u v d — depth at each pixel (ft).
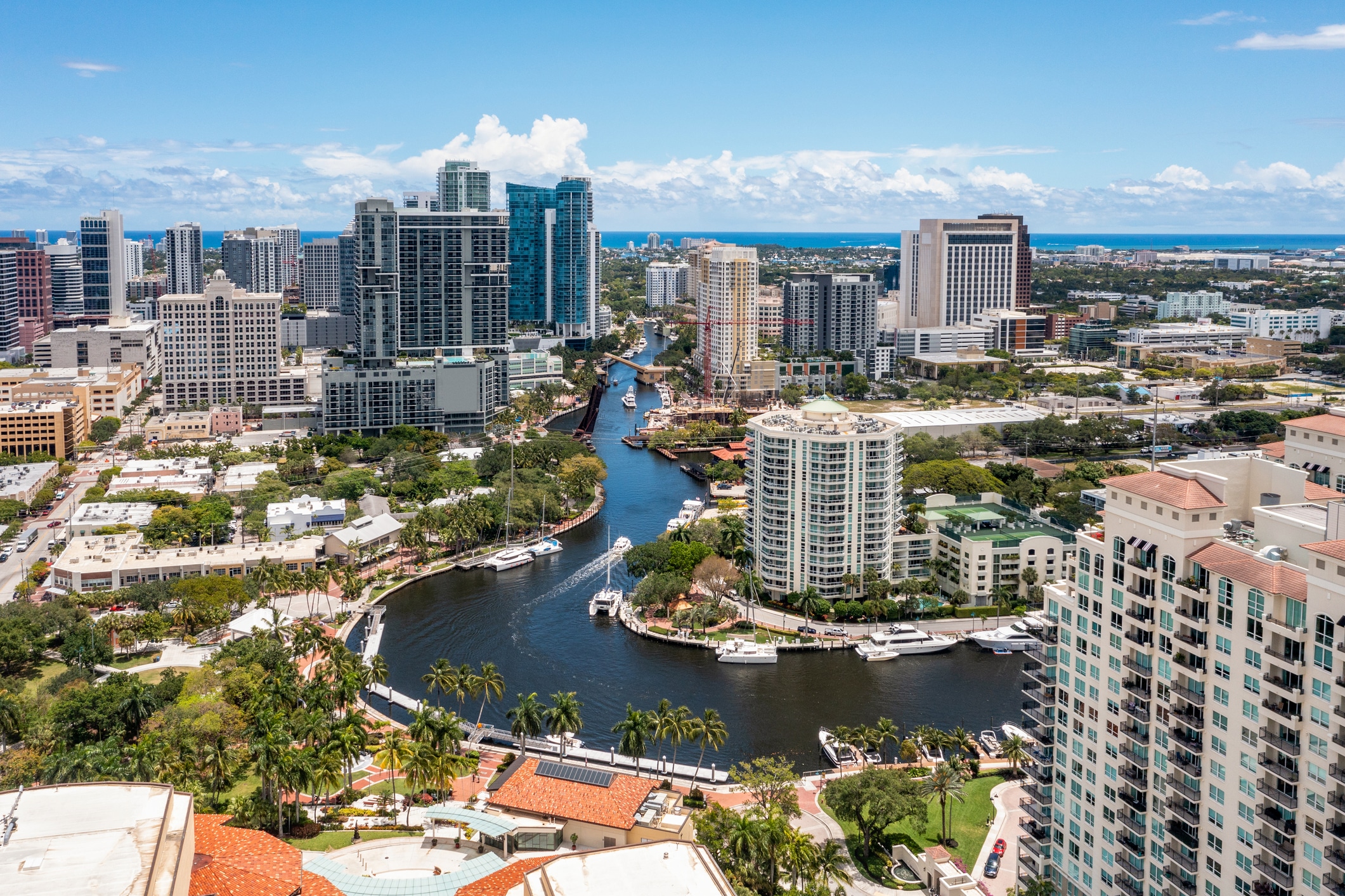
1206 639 596.29
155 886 437.58
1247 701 570.46
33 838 467.11
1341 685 518.78
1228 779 585.63
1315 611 531.09
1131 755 648.38
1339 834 520.42
